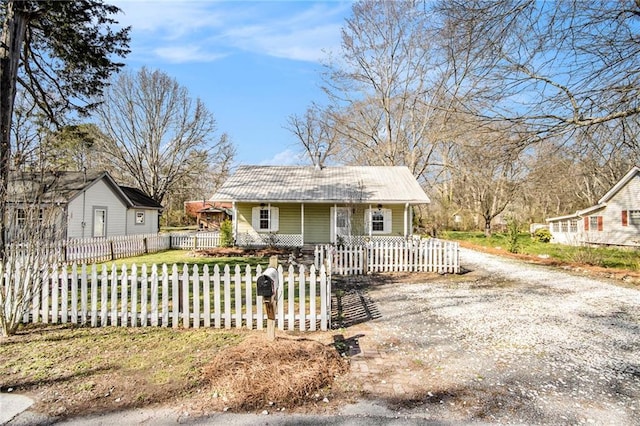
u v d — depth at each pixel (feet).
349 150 111.65
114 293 17.60
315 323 17.56
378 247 37.60
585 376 12.64
